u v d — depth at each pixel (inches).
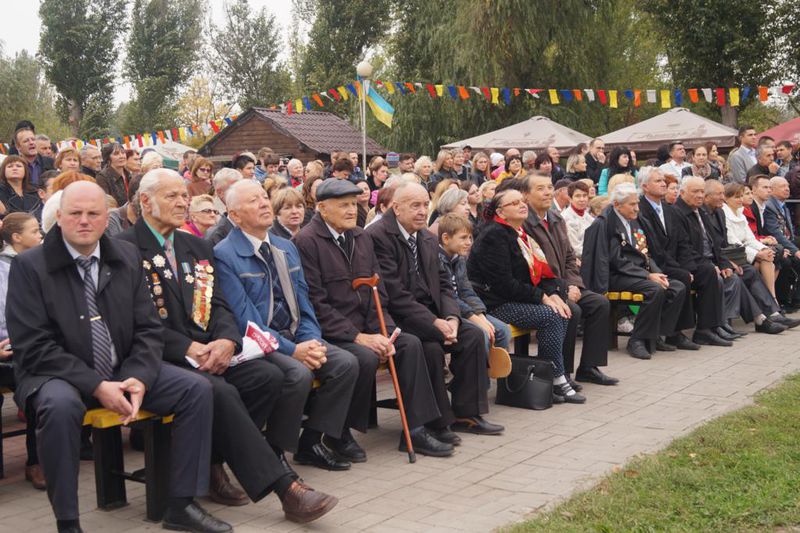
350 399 205.3
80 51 1777.8
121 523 171.9
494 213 277.6
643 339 330.3
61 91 1803.6
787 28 907.4
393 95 1077.1
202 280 190.7
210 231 252.4
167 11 1872.5
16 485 198.5
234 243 203.9
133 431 223.8
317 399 204.8
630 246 333.1
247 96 1963.6
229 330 187.8
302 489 169.2
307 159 951.6
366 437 234.2
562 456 209.3
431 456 213.9
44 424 155.4
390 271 234.2
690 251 351.3
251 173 357.7
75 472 157.3
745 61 907.4
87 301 169.2
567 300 279.7
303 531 164.9
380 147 1026.1
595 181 518.6
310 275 220.5
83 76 1784.0
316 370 205.3
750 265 386.6
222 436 173.2
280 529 166.4
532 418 248.1
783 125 737.0
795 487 175.6
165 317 184.4
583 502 169.6
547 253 286.2
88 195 166.1
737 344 353.4
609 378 288.0
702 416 241.8
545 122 754.8
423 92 1060.5
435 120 1071.0
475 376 234.5
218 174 280.1
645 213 345.4
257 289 203.6
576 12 988.6
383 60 1584.6
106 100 1815.9
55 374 161.9
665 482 179.3
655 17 964.6
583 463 202.4
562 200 370.6
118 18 1819.6
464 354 235.0
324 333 218.1
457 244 253.3
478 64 988.6
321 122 1035.3
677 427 231.0
